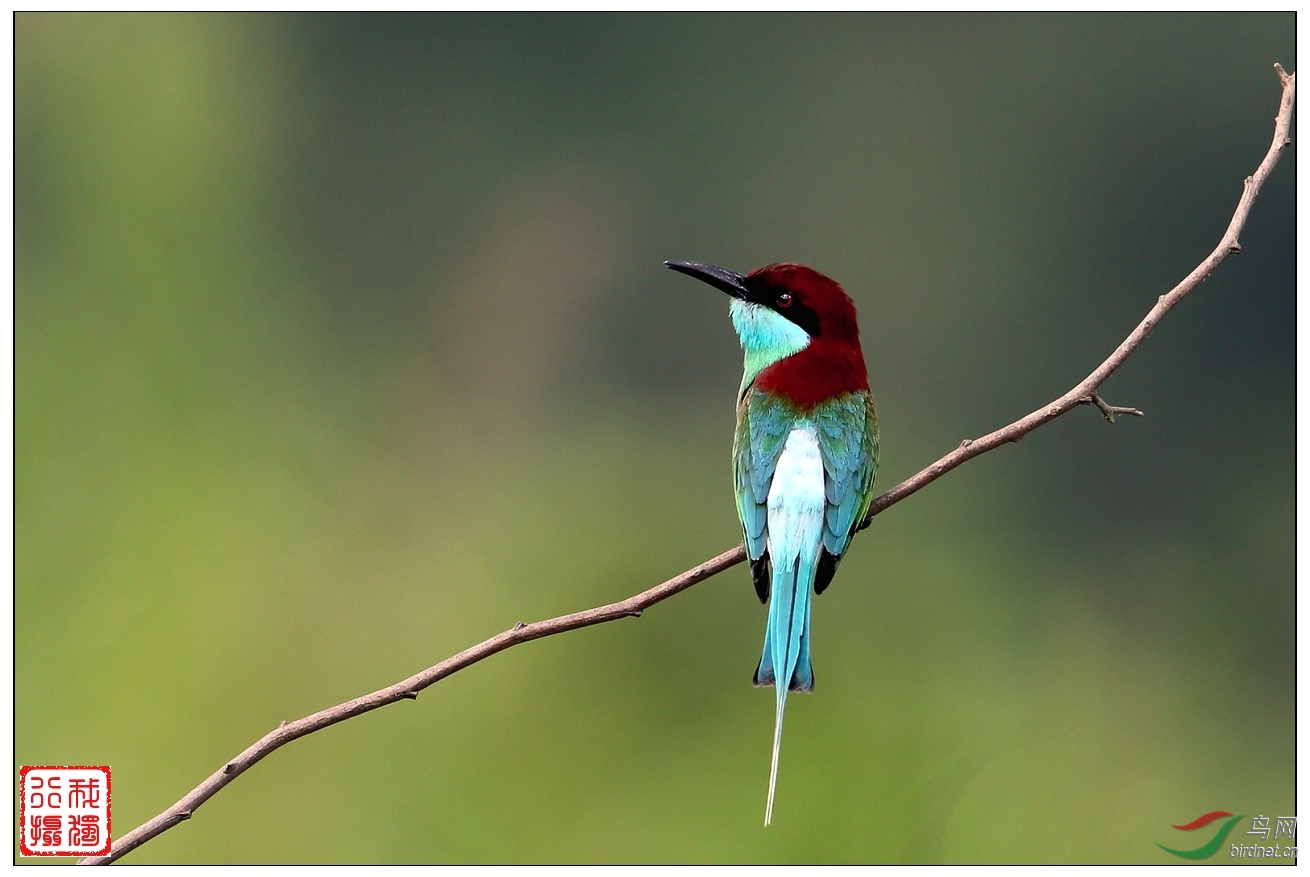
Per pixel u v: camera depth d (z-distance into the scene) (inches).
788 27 922.1
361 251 842.8
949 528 623.5
